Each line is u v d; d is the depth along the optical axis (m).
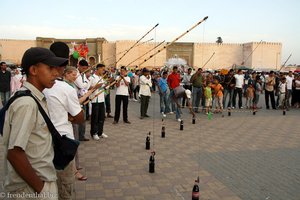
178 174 5.21
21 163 1.85
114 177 5.00
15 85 11.79
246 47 50.69
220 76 15.24
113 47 48.38
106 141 7.38
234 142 7.64
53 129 2.14
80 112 3.41
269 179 5.09
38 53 2.05
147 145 6.71
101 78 7.23
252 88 13.96
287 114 13.01
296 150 6.99
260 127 9.73
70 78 4.33
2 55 51.00
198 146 7.12
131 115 11.69
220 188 4.66
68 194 3.34
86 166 5.52
